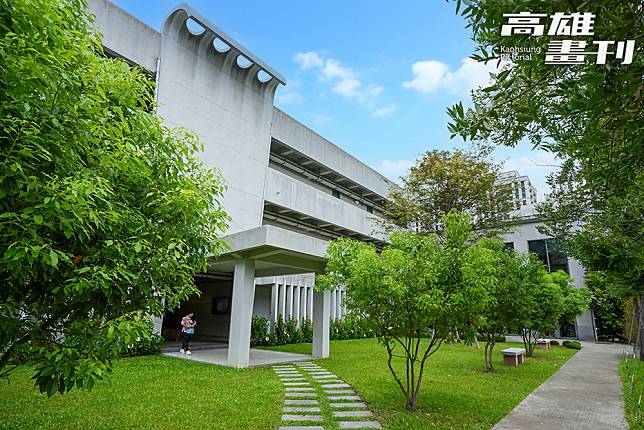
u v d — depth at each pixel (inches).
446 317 249.1
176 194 151.3
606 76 88.1
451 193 749.3
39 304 119.6
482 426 215.0
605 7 87.8
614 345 864.3
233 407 245.0
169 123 574.6
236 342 414.9
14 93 95.2
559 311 568.4
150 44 577.6
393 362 461.7
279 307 794.8
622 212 243.4
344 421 219.8
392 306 245.1
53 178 100.8
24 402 242.4
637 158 114.0
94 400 253.8
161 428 202.2
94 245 123.0
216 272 682.2
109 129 123.8
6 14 95.8
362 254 260.4
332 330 836.6
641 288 323.9
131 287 134.9
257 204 715.4
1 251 98.3
